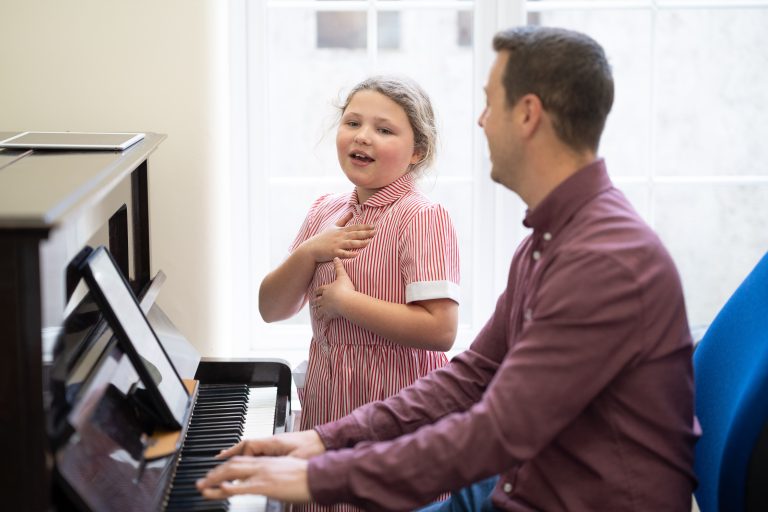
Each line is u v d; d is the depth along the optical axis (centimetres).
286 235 482
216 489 125
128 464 126
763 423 129
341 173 313
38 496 104
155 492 128
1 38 224
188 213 233
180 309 236
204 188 232
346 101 196
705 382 154
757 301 146
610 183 137
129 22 225
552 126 135
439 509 159
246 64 252
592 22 446
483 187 263
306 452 146
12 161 145
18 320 101
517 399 125
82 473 112
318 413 191
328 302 182
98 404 124
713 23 409
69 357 122
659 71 428
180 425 141
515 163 139
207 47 228
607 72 136
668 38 423
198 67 228
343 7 254
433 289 178
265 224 263
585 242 129
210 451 151
